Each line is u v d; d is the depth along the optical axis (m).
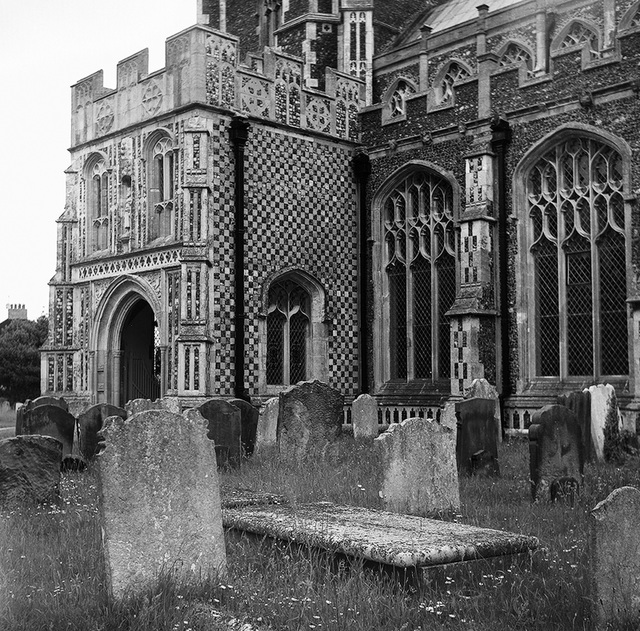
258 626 6.31
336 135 26.27
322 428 15.91
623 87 20.80
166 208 24.12
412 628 6.43
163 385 23.48
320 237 25.64
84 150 26.50
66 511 10.70
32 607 6.61
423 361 25.39
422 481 11.08
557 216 22.34
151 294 24.11
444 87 28.59
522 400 22.28
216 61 23.62
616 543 6.36
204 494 7.63
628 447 17.30
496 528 9.67
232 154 23.73
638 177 20.50
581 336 21.89
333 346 25.72
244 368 23.50
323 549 7.96
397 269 26.17
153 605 6.57
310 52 29.39
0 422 41.41
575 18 26.03
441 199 25.05
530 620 6.46
